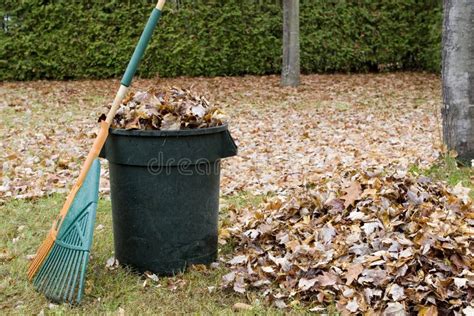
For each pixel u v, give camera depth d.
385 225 3.92
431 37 15.00
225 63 14.81
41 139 7.98
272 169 6.51
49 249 3.67
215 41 14.59
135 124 3.61
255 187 5.81
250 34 14.75
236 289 3.57
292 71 13.20
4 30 13.91
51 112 10.23
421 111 10.22
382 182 4.36
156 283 3.74
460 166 6.05
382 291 3.39
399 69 15.67
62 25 13.98
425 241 3.56
